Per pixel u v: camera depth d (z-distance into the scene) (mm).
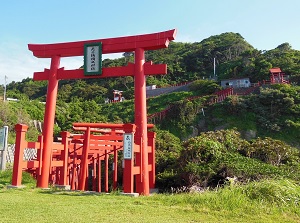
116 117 48344
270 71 50719
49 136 11469
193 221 5805
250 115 37656
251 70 57000
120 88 70438
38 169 11086
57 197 8422
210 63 76375
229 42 82375
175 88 58062
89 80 78688
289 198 7344
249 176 12461
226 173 13070
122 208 6793
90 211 6398
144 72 11133
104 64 86062
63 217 5773
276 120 35938
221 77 61812
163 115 41844
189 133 38281
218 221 5883
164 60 82375
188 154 15172
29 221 5426
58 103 49094
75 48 11984
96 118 46344
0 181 11828
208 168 13539
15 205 6859
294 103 37531
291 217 6422
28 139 29484
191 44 99188
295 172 12883
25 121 33938
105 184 18484
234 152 16094
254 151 16125
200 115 40375
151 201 7738
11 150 21656
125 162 9805
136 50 11250
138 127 10758
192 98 45000
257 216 6301
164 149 21641
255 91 44000
